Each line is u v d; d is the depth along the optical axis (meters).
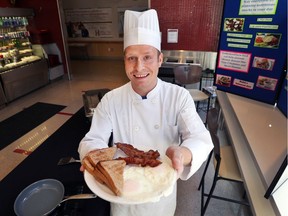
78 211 0.87
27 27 4.38
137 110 0.86
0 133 2.73
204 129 0.78
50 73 4.56
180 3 2.82
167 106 0.85
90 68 6.12
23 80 3.84
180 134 0.86
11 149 2.40
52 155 1.23
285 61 1.68
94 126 0.87
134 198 0.56
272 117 1.66
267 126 1.53
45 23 4.55
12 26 3.75
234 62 2.10
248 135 1.43
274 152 1.27
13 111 3.35
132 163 0.66
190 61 3.12
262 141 1.37
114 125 0.90
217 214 1.59
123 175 0.61
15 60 3.82
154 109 0.86
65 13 6.96
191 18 2.87
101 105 0.91
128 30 0.73
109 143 1.01
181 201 1.71
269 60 1.79
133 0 6.25
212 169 2.02
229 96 2.14
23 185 1.01
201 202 1.60
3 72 3.46
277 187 0.98
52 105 3.53
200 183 1.83
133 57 0.73
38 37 4.26
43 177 1.05
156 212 0.95
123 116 0.88
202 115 3.05
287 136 1.42
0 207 0.89
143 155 0.70
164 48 3.15
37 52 4.38
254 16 1.81
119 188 0.57
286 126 1.53
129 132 0.88
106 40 7.03
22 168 1.12
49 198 0.90
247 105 1.90
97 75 5.33
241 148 1.46
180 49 3.10
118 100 0.89
